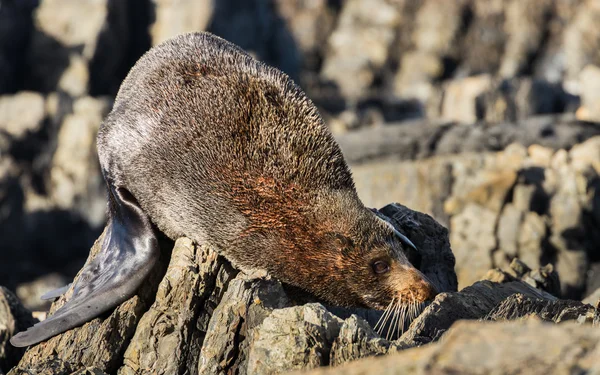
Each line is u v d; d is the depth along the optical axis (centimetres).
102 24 4978
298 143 1411
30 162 4375
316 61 6419
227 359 1214
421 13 6419
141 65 1512
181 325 1292
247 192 1403
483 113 4550
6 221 4181
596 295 1766
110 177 1482
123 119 1466
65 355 1329
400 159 3412
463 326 700
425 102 5544
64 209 4284
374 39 6366
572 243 2753
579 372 616
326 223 1415
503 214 2809
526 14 6303
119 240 1459
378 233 1438
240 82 1427
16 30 4994
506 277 1589
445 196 2956
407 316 1422
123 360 1316
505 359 645
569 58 6147
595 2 6275
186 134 1414
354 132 3641
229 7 5862
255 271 1303
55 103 4503
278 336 1112
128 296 1359
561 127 3500
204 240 1427
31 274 3997
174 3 5316
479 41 6319
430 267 1573
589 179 2836
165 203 1431
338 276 1441
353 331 1068
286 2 6562
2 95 4925
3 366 1631
